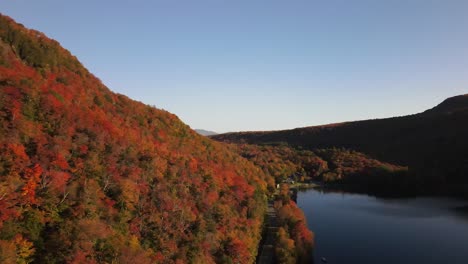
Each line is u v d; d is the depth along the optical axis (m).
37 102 58.62
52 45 88.62
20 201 42.69
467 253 89.56
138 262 45.94
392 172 195.12
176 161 77.75
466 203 150.50
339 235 105.38
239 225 76.00
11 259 36.84
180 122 114.19
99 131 63.34
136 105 98.69
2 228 38.84
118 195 54.53
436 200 159.25
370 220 122.50
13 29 77.56
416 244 96.75
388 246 95.25
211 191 77.81
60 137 55.19
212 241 63.47
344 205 150.00
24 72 66.31
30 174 45.44
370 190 191.12
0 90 55.06
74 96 71.62
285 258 73.44
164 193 62.38
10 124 51.19
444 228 111.62
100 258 43.78
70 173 51.53
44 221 43.47
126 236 50.19
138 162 65.69
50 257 40.25
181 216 61.41
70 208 46.62
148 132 83.81
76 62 93.56
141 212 56.53
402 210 138.25
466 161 196.38
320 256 88.50
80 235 43.06
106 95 87.75
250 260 71.44
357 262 84.50
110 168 58.16
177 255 54.19
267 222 102.62
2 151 46.12
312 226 115.38
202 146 107.44
